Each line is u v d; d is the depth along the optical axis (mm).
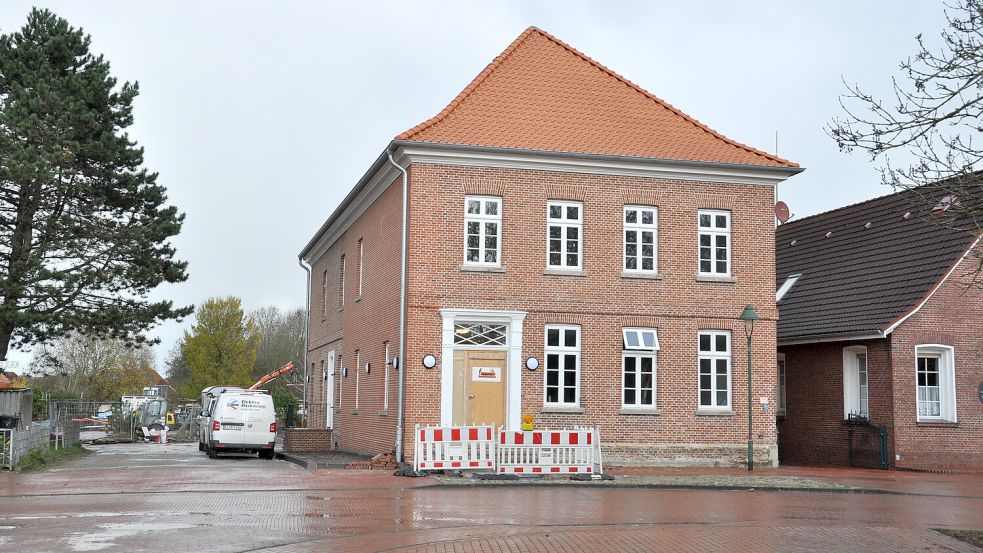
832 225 35500
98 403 58156
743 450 26547
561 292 25844
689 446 26234
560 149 25875
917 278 28594
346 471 23672
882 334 27375
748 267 27125
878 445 27750
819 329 29953
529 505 17172
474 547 12359
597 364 25922
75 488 19531
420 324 24875
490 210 25719
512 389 25281
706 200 27000
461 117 26172
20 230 34188
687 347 26547
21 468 24125
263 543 12586
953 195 12734
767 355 27000
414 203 25094
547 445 22344
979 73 11781
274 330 87188
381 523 14609
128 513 15531
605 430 25797
